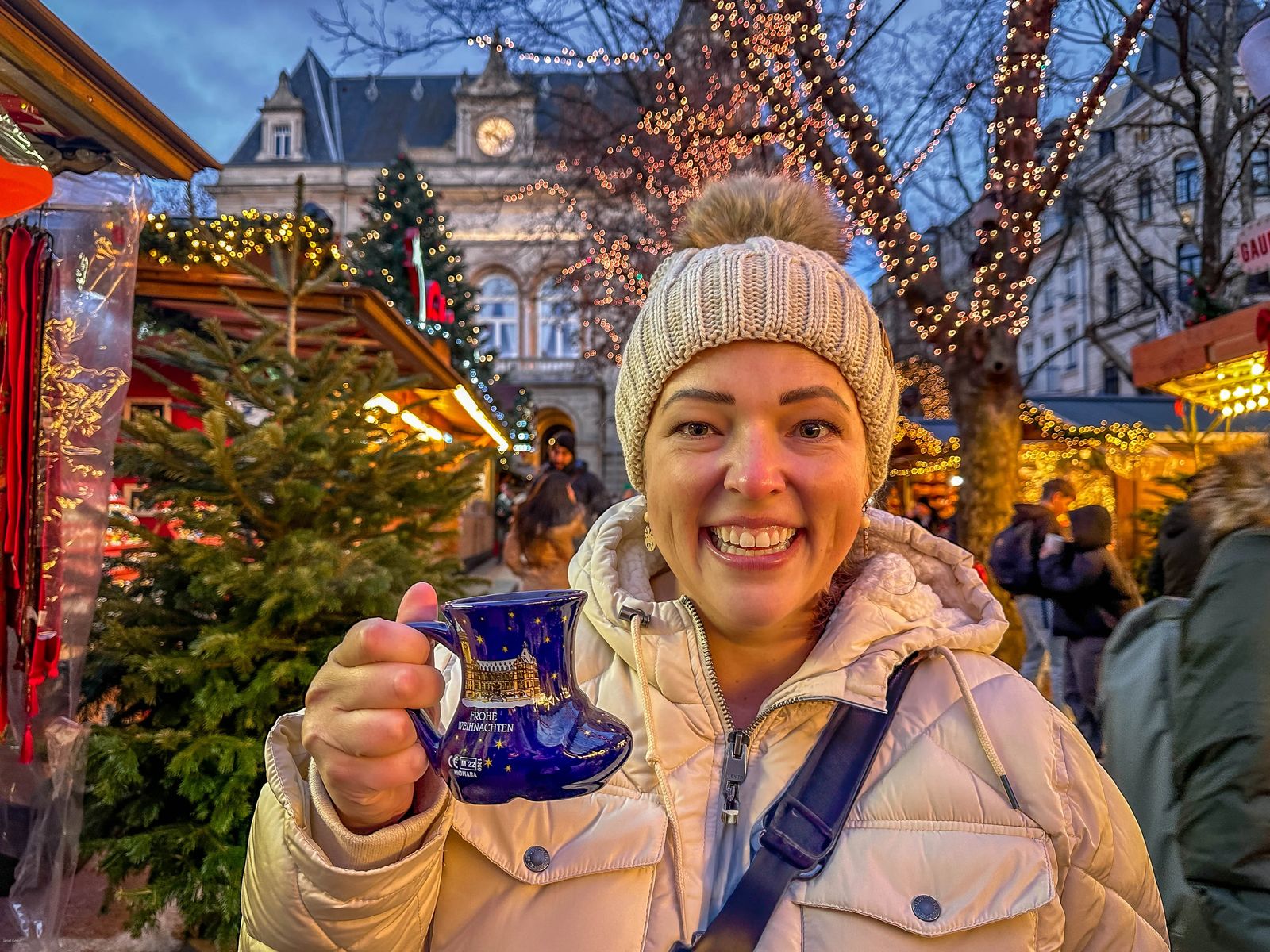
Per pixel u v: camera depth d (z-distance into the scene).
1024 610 5.11
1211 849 1.25
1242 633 1.24
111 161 2.54
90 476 2.52
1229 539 1.33
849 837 0.83
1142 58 10.96
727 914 0.78
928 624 0.95
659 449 0.88
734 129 7.10
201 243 4.27
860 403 0.90
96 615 2.59
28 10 1.97
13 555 2.21
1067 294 23.00
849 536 0.87
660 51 7.34
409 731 0.63
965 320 5.34
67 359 2.47
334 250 3.94
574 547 4.26
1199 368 4.80
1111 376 20.58
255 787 2.36
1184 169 10.90
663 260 1.01
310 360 3.13
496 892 0.81
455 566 3.37
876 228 5.34
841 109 5.33
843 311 0.86
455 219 28.14
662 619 0.93
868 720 0.89
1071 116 5.10
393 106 32.31
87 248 2.55
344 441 2.68
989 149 6.18
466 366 15.33
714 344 0.83
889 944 0.77
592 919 0.79
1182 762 1.30
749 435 0.82
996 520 5.43
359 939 0.69
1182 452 7.82
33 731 2.40
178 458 2.65
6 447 2.21
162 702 2.54
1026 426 8.74
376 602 2.63
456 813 0.81
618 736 0.71
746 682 0.97
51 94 2.21
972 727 0.89
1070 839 0.86
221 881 2.29
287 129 30.05
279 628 2.49
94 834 2.51
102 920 2.88
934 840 0.82
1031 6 4.89
